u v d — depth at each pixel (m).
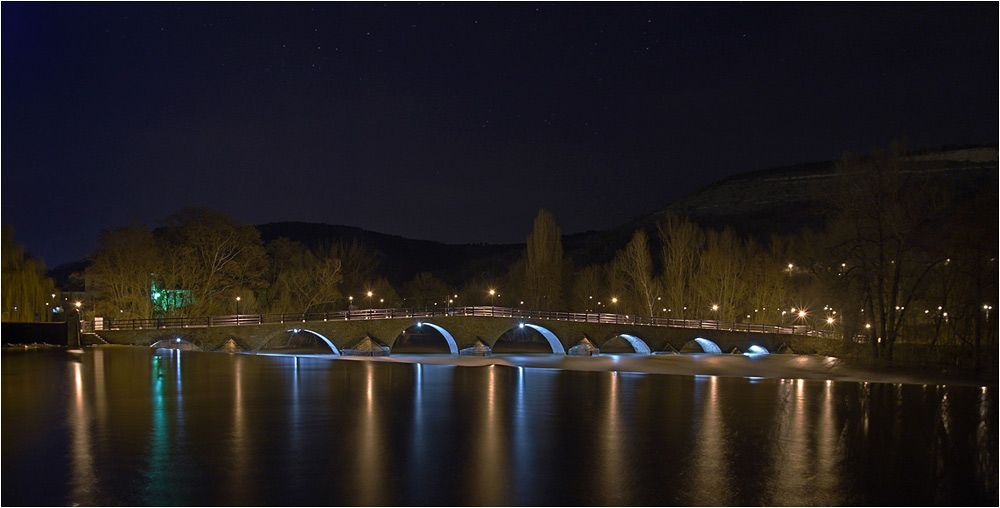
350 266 100.31
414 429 22.97
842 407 29.97
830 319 73.19
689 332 75.94
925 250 55.09
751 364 58.50
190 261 70.94
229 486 16.67
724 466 19.25
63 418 23.45
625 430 23.50
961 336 56.16
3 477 17.05
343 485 16.89
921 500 16.94
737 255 93.06
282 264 86.06
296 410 25.78
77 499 15.66
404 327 65.81
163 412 24.80
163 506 15.32
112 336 52.59
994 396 34.50
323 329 62.38
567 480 17.62
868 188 55.31
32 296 63.28
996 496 17.30
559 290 94.62
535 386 34.59
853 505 16.48
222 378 34.28
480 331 68.81
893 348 59.62
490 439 21.72
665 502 16.23
